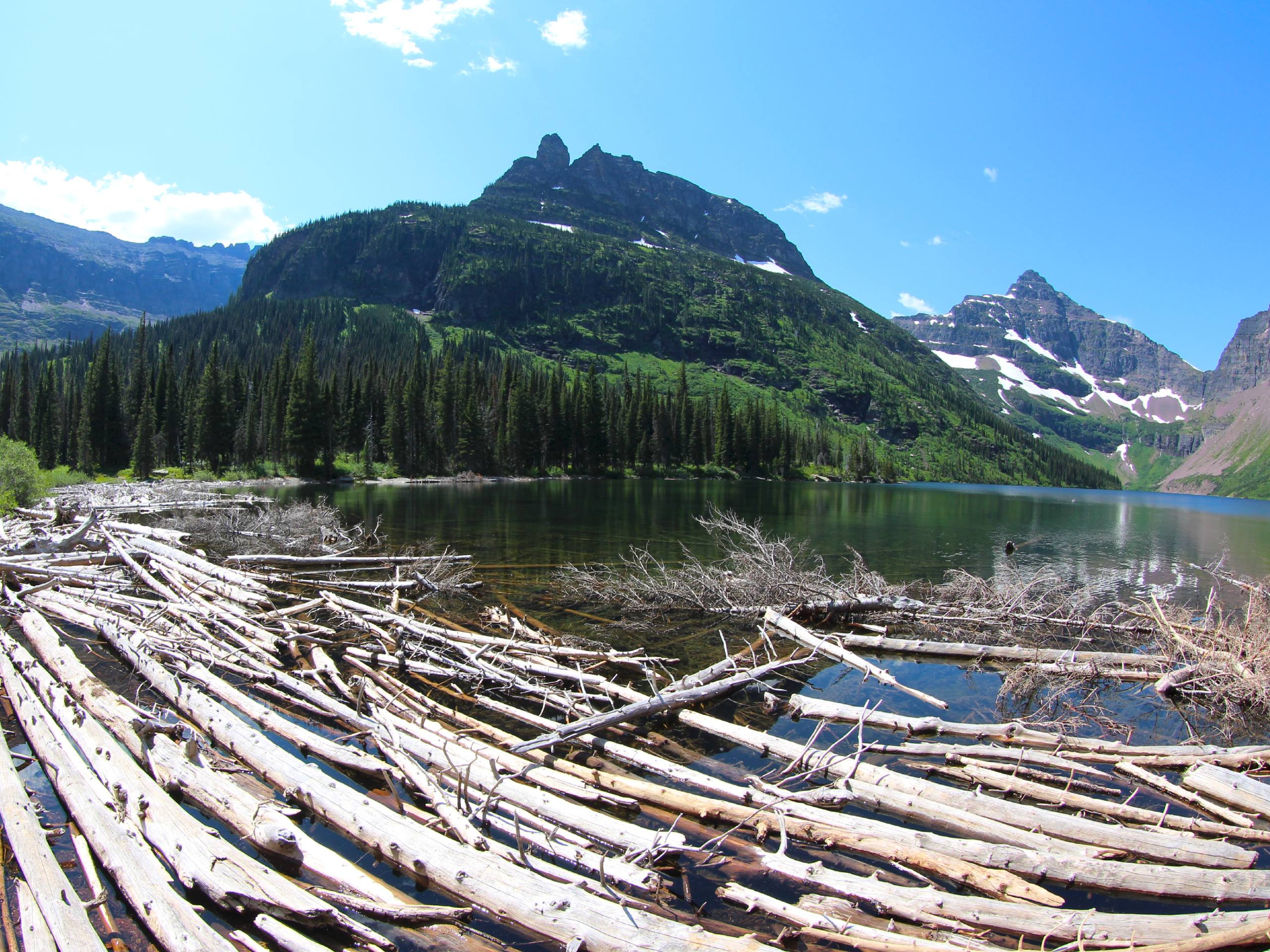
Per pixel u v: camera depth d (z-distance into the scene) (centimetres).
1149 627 1432
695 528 3094
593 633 1359
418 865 547
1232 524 5078
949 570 1841
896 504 5772
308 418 6969
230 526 2477
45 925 452
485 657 1090
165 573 1561
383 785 704
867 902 516
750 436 10788
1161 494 14512
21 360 7700
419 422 7862
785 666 1151
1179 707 1057
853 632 1464
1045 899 522
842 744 862
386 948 466
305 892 494
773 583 1555
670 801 665
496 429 8575
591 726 798
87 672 901
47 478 3994
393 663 1080
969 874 548
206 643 1073
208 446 6756
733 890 527
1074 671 1125
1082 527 4216
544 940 479
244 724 770
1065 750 827
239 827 589
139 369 7469
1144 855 591
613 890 523
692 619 1488
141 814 580
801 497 6272
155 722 761
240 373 8275
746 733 844
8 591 1316
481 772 689
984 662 1276
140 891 491
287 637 1155
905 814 660
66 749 687
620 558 2106
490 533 2822
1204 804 698
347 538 2420
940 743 859
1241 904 532
